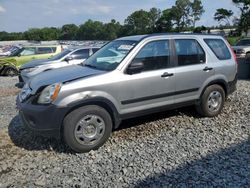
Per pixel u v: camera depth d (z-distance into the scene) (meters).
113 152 4.79
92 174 4.12
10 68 16.56
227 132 5.59
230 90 6.63
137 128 5.83
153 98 5.44
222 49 6.55
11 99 9.13
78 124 4.68
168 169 4.20
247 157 4.52
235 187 3.71
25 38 85.38
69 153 4.80
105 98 4.88
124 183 3.88
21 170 4.27
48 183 3.92
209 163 4.35
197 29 87.88
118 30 104.56
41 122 4.61
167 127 5.87
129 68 5.12
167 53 5.64
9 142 5.29
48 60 11.94
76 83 4.70
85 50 12.16
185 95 5.88
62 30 94.88
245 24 77.75
